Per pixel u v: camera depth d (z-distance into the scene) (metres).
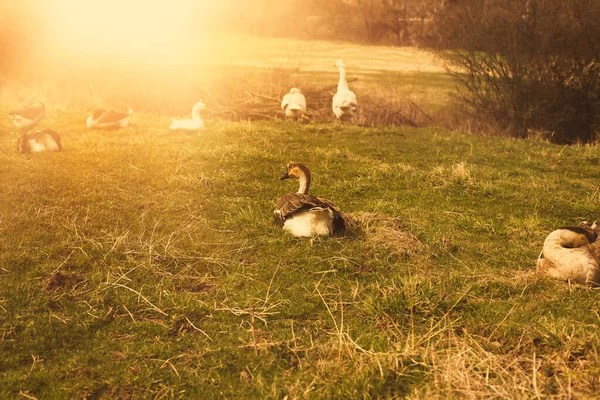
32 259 6.51
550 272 6.42
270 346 5.09
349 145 12.73
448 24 19.22
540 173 11.15
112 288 5.97
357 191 9.48
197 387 4.59
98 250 6.79
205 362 4.89
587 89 16.48
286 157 11.16
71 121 13.86
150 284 6.15
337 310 5.75
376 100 19.41
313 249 7.06
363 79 26.84
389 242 7.21
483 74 17.95
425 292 5.87
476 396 4.31
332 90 19.92
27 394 4.43
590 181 10.70
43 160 10.08
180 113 19.61
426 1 38.97
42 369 4.71
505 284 6.31
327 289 6.16
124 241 6.97
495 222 8.40
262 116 18.53
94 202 8.34
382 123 17.62
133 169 9.86
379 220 7.93
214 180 9.49
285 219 7.47
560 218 8.66
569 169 11.55
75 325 5.36
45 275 6.21
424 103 20.22
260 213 8.20
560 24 16.17
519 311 5.73
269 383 4.63
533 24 16.59
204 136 12.67
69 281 6.07
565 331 5.25
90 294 5.86
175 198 8.66
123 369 4.76
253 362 4.90
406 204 8.98
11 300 5.66
